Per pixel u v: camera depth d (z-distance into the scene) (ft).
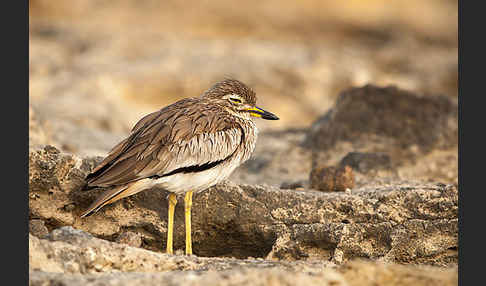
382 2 134.41
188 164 30.07
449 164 49.16
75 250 25.96
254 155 55.98
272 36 119.34
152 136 29.94
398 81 92.48
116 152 30.12
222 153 31.09
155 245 33.45
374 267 24.82
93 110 72.95
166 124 30.45
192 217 33.22
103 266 26.08
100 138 60.54
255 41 109.81
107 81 81.20
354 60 99.09
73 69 87.20
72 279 23.35
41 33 103.14
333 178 38.83
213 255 34.86
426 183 40.50
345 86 89.30
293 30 124.67
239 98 33.73
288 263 27.40
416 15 131.44
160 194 33.22
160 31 112.88
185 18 126.31
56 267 25.31
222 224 33.35
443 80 94.79
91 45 98.12
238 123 32.91
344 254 31.58
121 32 106.73
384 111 53.47
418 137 52.08
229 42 105.50
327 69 91.45
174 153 29.78
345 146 52.54
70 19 121.19
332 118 54.13
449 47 117.50
